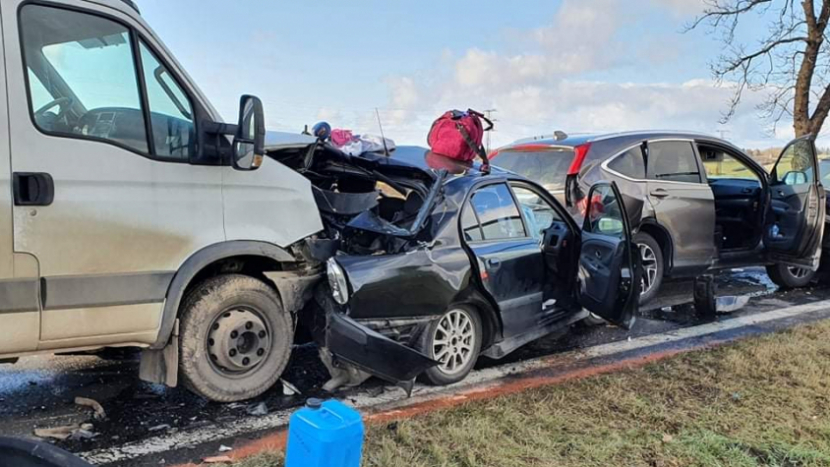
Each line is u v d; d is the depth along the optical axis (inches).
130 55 136.6
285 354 165.8
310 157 186.9
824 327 236.8
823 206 290.4
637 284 192.5
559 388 170.6
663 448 136.0
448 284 168.7
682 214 271.9
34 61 124.3
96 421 147.3
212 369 153.9
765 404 162.1
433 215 175.5
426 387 175.2
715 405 160.6
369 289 154.3
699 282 266.8
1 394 160.7
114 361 189.8
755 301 297.4
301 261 164.9
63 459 68.7
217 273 157.4
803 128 474.0
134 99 136.8
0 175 118.9
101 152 130.7
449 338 176.6
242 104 145.3
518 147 284.8
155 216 137.1
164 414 152.8
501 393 169.6
